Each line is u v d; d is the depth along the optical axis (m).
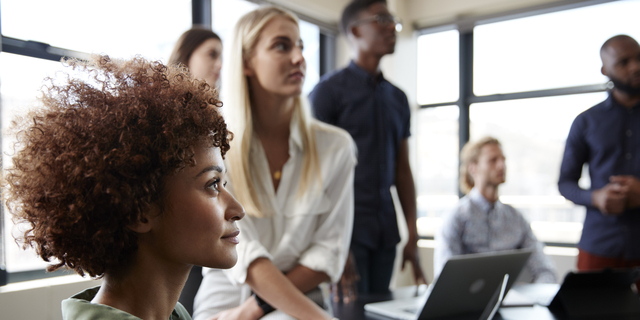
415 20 4.62
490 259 1.34
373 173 2.40
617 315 1.47
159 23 2.91
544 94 4.12
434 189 4.67
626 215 2.20
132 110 0.54
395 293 1.83
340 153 1.42
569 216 4.05
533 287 1.90
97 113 0.53
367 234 2.26
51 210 0.52
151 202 0.55
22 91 2.30
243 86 1.33
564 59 4.05
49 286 2.18
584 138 2.37
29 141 0.55
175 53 2.06
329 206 1.39
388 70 4.35
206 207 0.58
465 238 2.70
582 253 2.35
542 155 4.16
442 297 1.33
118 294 0.56
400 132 2.56
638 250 2.17
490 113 4.41
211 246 0.58
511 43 4.30
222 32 3.31
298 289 1.28
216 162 0.61
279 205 1.35
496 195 2.74
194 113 0.57
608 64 2.27
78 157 0.52
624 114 2.27
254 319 1.18
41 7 2.38
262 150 1.36
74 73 0.58
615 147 2.27
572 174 2.38
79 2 2.52
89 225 0.52
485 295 1.41
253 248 1.20
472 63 4.51
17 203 0.57
